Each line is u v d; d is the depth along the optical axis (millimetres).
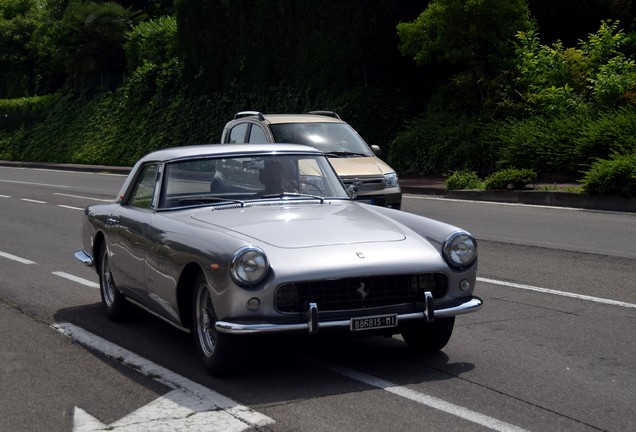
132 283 7625
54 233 15930
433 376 6344
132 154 40406
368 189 14367
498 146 22594
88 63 47656
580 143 19750
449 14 23188
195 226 6672
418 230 6754
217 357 6227
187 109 38375
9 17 62375
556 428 5223
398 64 28922
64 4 58406
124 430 5355
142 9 53688
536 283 9820
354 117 28312
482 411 5551
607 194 16547
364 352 7047
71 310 9102
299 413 5555
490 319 8180
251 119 15625
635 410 5551
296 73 32094
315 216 6926
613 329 7688
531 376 6328
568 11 26078
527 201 18094
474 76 24812
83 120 45938
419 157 24891
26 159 48250
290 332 5898
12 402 6035
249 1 34562
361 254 6184
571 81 22797
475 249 6500
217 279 6027
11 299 9766
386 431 5203
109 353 7238
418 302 6266
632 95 20734
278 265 5988
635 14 26828
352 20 29281
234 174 7555
